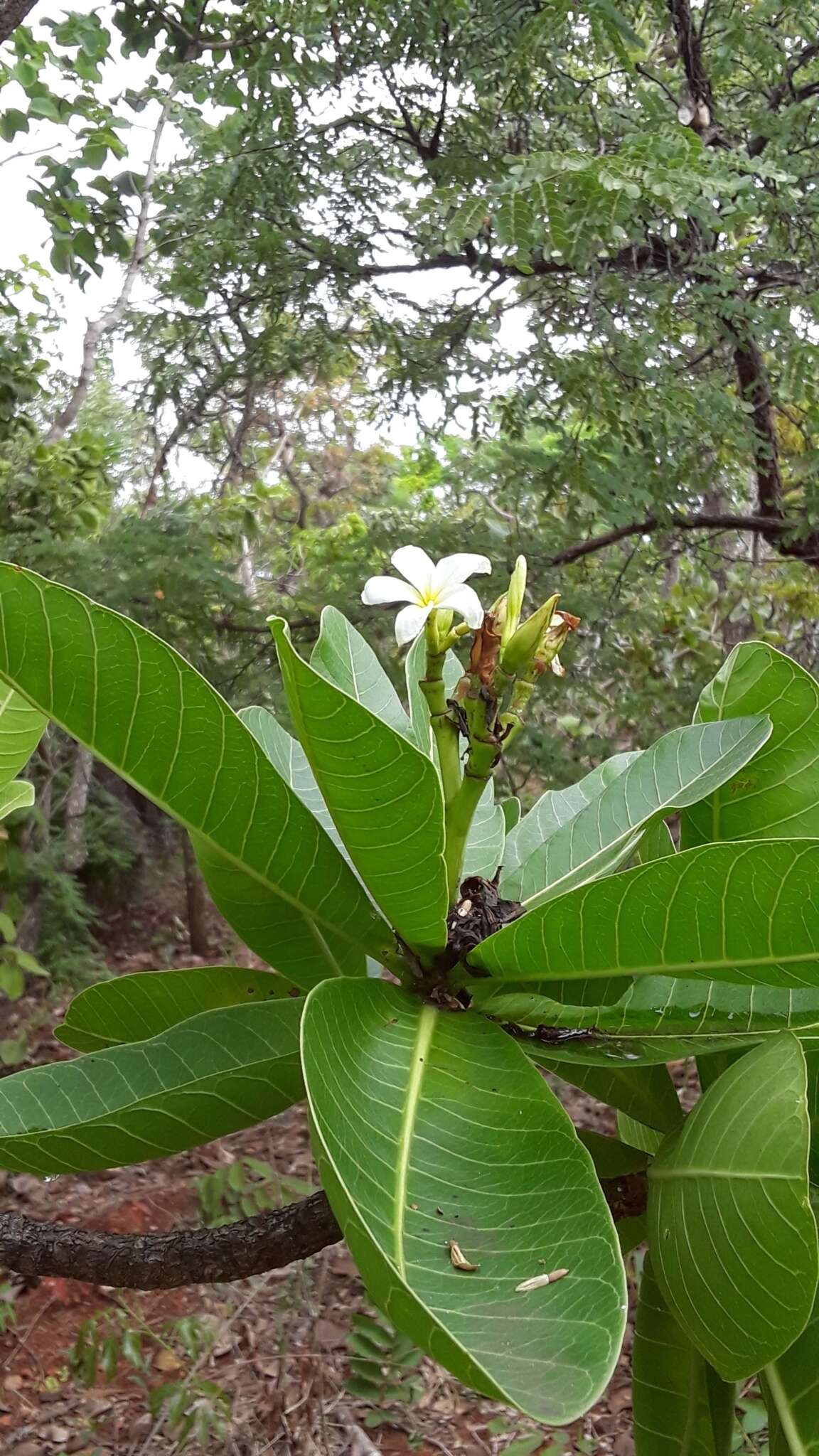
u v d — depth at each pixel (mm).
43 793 3027
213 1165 2291
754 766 506
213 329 2576
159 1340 1543
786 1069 374
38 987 2967
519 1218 339
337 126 2260
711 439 2221
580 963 422
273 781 413
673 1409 490
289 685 354
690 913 391
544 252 1842
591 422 2242
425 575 476
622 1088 509
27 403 2539
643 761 533
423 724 574
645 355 1998
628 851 490
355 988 408
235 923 461
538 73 2295
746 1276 359
